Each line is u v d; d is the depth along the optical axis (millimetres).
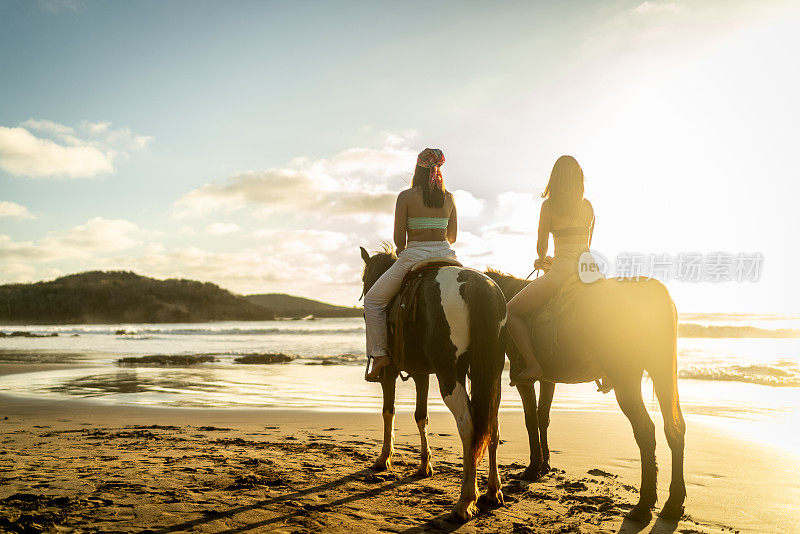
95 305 134375
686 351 24875
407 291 5051
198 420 9672
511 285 5926
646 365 4469
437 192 5305
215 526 4180
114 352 28844
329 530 4195
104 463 6027
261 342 38594
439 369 4609
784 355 22656
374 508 4738
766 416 9758
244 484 5258
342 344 35625
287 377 16750
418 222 5281
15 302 132500
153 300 136875
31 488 4988
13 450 6852
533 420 5863
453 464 6422
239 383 15336
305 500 4867
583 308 4660
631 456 6949
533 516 4656
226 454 6645
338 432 8508
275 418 9820
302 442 7676
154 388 14328
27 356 26047
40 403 11789
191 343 37688
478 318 4422
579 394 12734
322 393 13328
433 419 9641
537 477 5840
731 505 5004
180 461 6188
